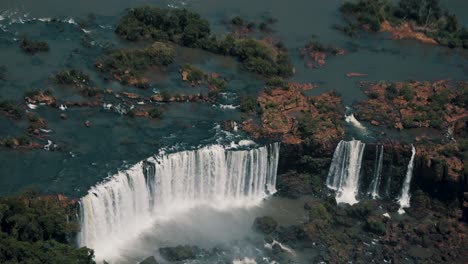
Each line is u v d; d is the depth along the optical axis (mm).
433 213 134500
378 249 125250
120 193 119250
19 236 105438
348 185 138125
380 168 137250
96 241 117938
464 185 133000
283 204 133000
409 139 139625
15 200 106688
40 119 130625
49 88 138625
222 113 141125
